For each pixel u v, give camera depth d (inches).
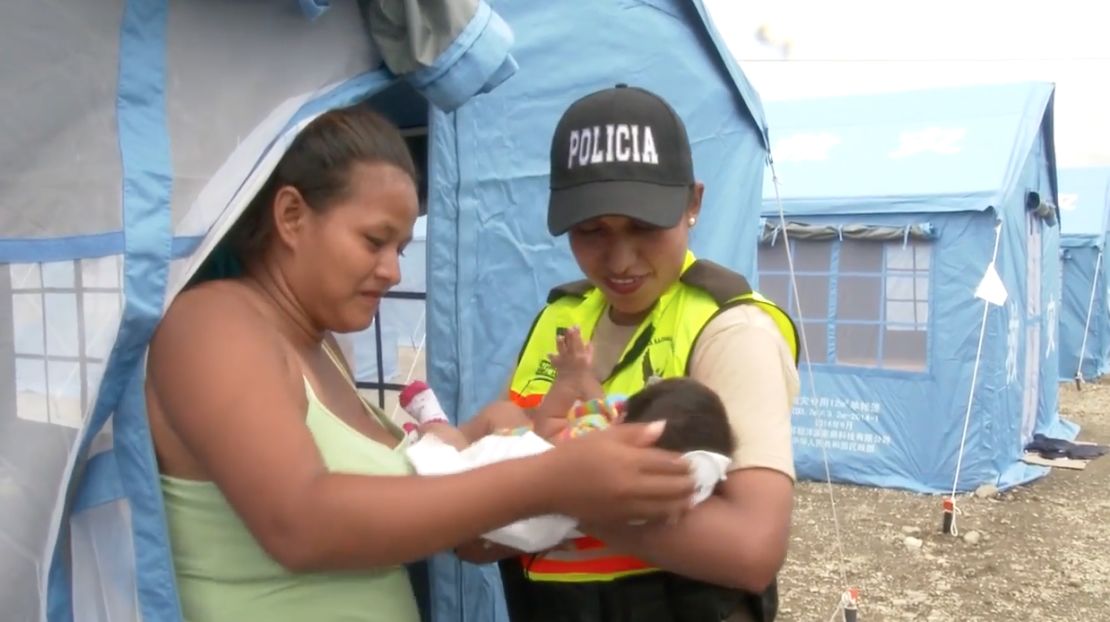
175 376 53.6
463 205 101.1
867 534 269.9
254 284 60.6
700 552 57.9
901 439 313.9
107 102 57.4
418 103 99.3
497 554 67.2
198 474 57.6
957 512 286.8
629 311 72.7
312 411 58.4
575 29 120.1
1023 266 331.6
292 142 58.3
